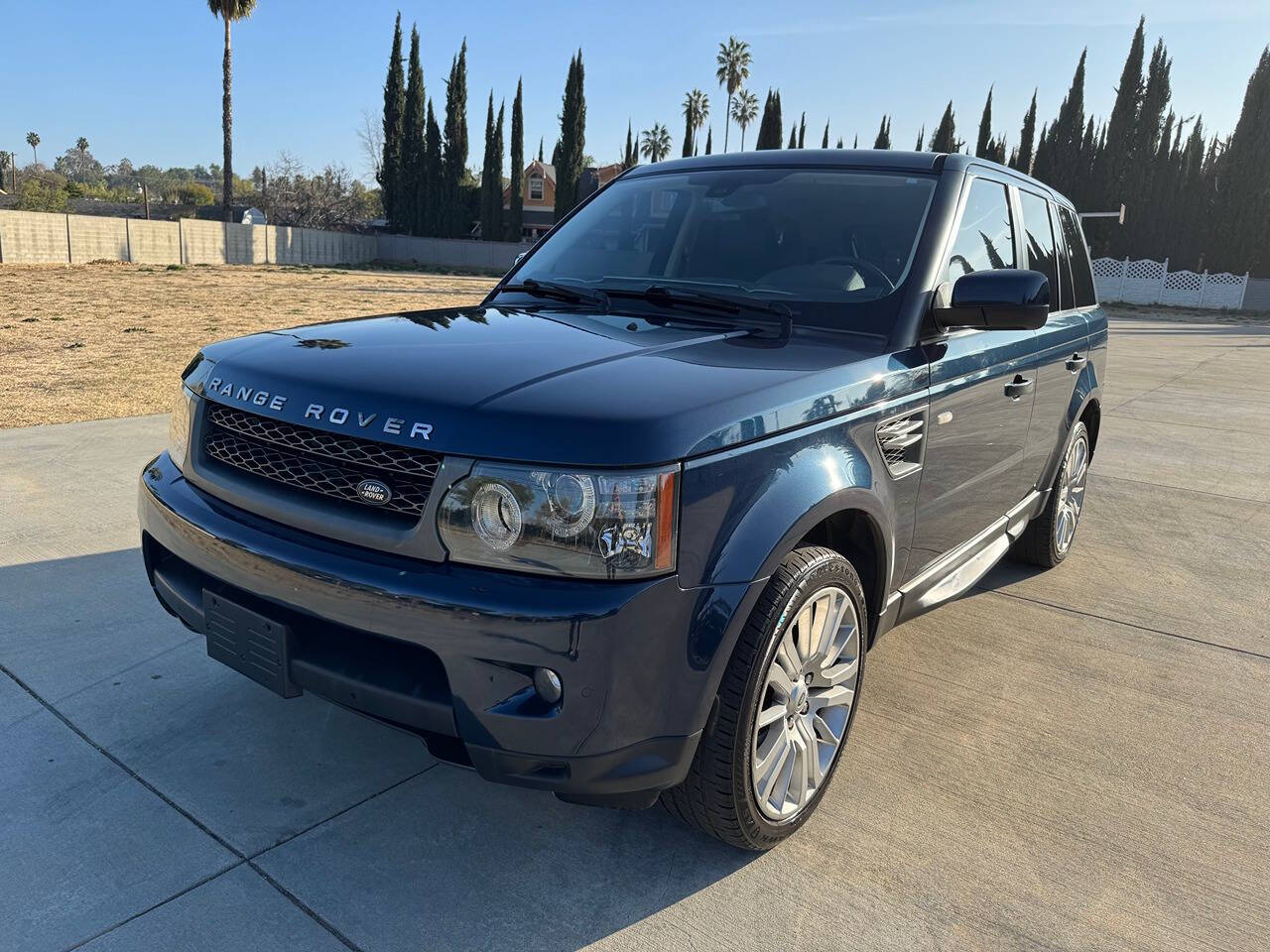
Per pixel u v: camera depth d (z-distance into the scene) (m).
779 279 2.99
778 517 2.13
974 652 3.77
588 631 1.85
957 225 3.13
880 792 2.73
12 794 2.50
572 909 2.18
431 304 21.73
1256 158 42.47
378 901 2.17
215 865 2.27
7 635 3.43
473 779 2.68
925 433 2.80
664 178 3.66
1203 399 11.48
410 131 60.81
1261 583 4.72
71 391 8.55
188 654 3.34
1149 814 2.67
